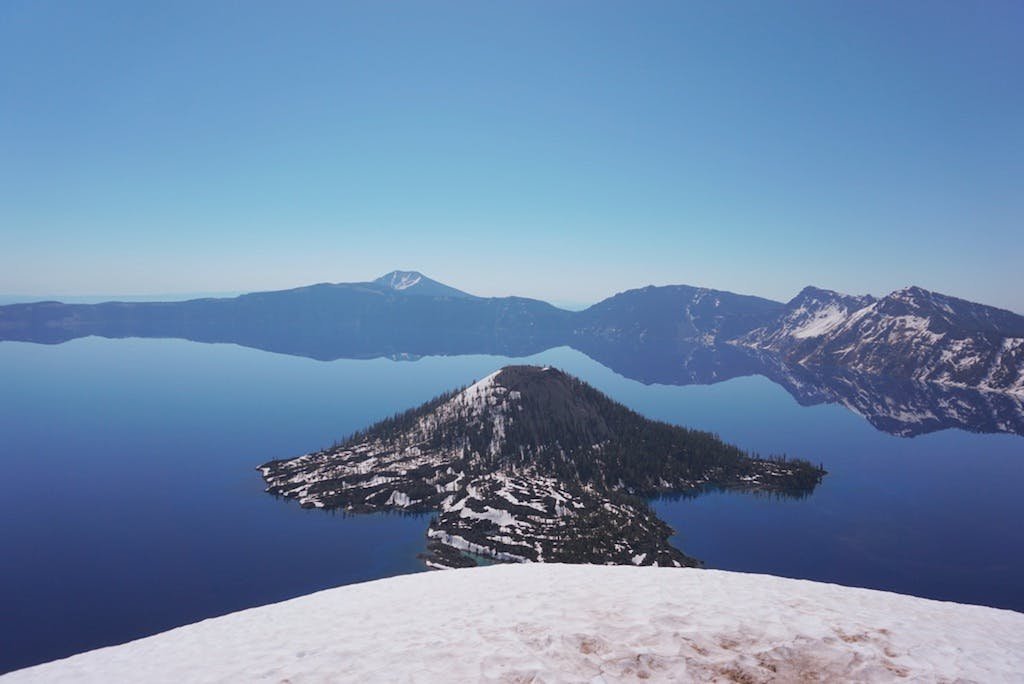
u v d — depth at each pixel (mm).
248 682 16531
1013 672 16000
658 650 17047
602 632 18391
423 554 187000
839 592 22875
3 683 18156
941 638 18125
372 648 18469
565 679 15578
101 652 20562
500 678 15758
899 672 15773
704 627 18547
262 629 21578
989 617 20766
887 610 20688
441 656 17312
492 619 20172
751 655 16703
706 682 15391
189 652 19656
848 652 16797
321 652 18531
